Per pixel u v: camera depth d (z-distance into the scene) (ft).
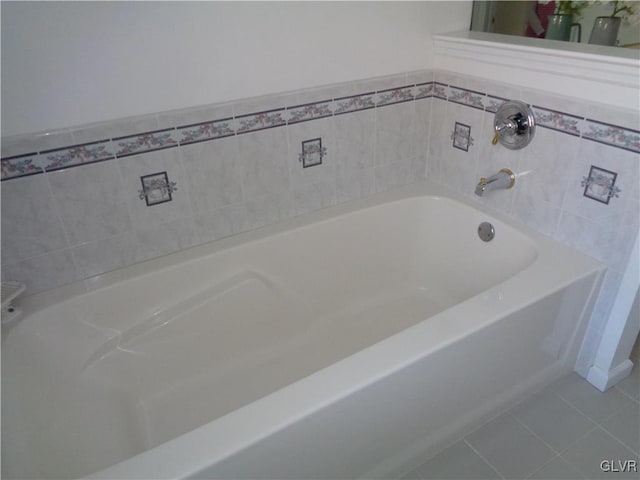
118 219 4.83
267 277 5.67
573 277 4.67
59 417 4.02
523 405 5.28
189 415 4.96
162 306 5.15
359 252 6.28
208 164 5.07
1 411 3.50
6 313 4.35
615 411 5.17
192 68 4.58
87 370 4.71
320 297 6.19
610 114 4.37
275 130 5.29
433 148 6.55
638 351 5.86
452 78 5.87
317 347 5.89
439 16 5.80
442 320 4.14
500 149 5.57
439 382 4.16
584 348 5.45
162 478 2.93
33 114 4.09
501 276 5.74
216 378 5.40
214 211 5.34
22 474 3.18
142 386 5.08
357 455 4.03
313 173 5.80
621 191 4.49
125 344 4.97
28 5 3.73
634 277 4.62
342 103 5.59
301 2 4.84
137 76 4.37
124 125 4.47
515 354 4.72
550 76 4.81
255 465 3.28
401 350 3.82
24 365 4.12
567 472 4.59
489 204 5.98
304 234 5.75
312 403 3.39
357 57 5.47
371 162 6.21
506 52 5.02
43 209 4.42
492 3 5.81
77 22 3.94
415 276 6.82
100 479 2.92
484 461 4.72
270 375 5.47
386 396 3.79
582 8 5.02
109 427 4.36
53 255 4.65
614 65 4.15
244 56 4.79
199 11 4.39
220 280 5.40
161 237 5.15
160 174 4.85
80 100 4.22
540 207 5.35
